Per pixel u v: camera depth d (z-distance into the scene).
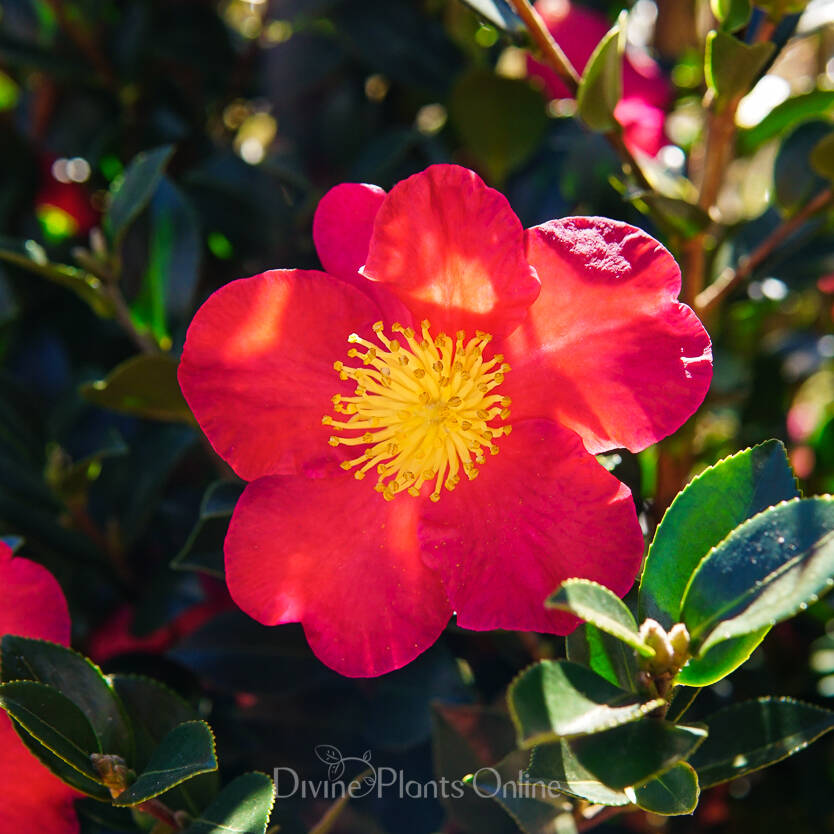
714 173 0.43
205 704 0.44
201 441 0.47
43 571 0.40
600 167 0.48
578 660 0.38
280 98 0.53
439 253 0.38
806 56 0.61
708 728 0.39
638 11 0.55
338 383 0.39
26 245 0.45
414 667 0.44
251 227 0.50
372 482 0.39
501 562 0.39
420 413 0.39
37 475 0.47
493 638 0.45
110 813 0.40
